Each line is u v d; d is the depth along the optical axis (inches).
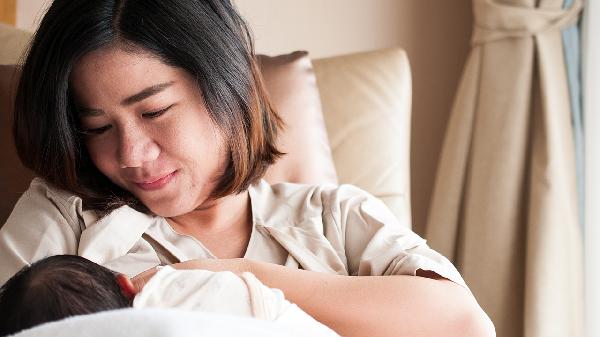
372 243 48.4
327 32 96.4
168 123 44.6
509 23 85.7
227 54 46.9
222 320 28.0
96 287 33.4
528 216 84.4
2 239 44.9
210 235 49.5
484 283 85.7
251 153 49.1
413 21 97.7
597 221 83.7
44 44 44.3
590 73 84.3
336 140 69.1
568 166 84.7
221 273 35.3
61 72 43.8
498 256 85.4
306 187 53.1
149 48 43.6
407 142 72.1
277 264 46.9
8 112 57.3
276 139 53.2
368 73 71.8
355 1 96.7
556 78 85.0
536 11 85.0
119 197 47.6
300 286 41.9
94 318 27.3
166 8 44.4
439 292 42.9
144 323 26.6
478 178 86.6
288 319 34.5
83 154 47.3
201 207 49.3
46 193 47.4
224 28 47.3
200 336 26.7
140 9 43.8
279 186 53.4
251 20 94.6
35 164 46.9
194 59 44.8
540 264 81.9
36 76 44.8
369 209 51.1
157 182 45.4
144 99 43.8
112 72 43.2
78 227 46.5
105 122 44.6
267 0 94.7
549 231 82.3
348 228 50.6
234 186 48.0
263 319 33.7
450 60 98.0
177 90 44.7
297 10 95.5
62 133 45.3
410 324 41.6
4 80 57.7
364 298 41.8
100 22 43.1
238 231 50.1
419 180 98.7
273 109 53.8
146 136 44.5
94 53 43.2
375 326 41.4
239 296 34.3
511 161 85.4
